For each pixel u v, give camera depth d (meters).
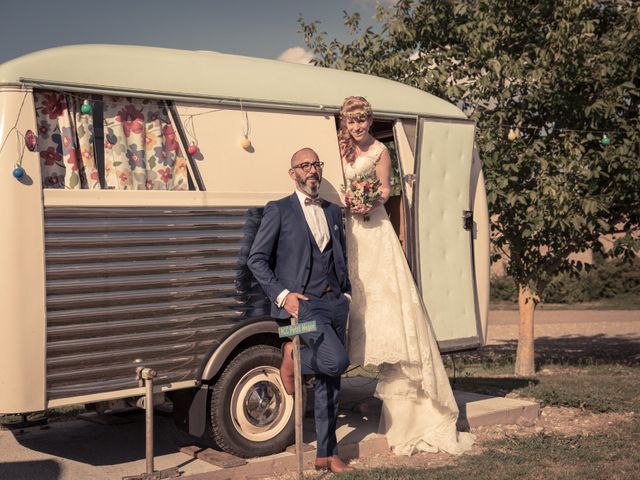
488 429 7.15
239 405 5.76
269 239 5.52
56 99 5.26
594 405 8.05
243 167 5.92
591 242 12.16
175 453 6.05
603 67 10.84
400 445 6.28
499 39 10.94
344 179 6.46
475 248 7.62
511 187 10.94
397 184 8.27
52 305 4.98
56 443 6.42
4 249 4.85
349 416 7.25
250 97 6.04
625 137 11.36
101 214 5.20
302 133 6.30
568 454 6.05
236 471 5.50
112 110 5.48
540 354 16.27
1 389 4.84
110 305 5.20
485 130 10.60
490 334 20.62
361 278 6.35
